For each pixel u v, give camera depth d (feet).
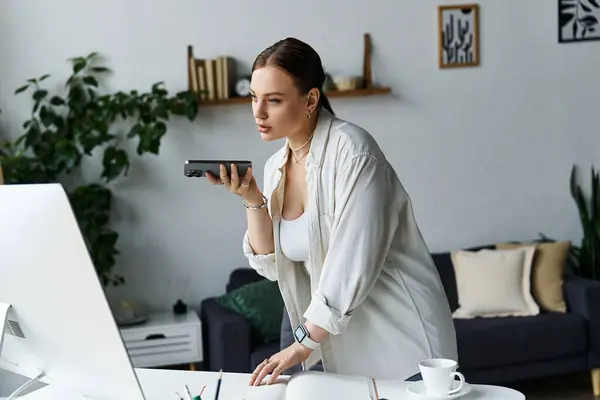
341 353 6.84
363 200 6.39
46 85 15.69
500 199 17.25
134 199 16.02
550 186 17.40
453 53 16.85
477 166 17.13
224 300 14.97
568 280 15.85
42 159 15.12
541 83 17.22
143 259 16.10
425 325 6.86
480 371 14.69
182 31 15.97
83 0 15.70
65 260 4.55
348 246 6.36
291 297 7.20
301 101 6.47
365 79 16.52
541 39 17.17
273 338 14.62
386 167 6.62
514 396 5.43
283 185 6.99
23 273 4.75
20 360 5.40
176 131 16.07
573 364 15.08
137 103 15.33
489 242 17.26
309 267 6.95
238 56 16.15
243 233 16.38
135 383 4.84
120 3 15.79
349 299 6.31
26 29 15.60
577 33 17.25
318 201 6.66
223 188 16.28
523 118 17.21
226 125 16.20
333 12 16.39
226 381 6.08
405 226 6.88
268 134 6.47
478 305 15.43
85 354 4.89
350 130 6.62
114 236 15.39
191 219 16.21
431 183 17.01
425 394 5.47
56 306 4.75
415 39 16.72
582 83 17.35
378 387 5.68
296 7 16.28
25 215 4.58
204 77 15.89
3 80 15.57
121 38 15.83
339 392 5.57
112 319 4.61
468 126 17.04
